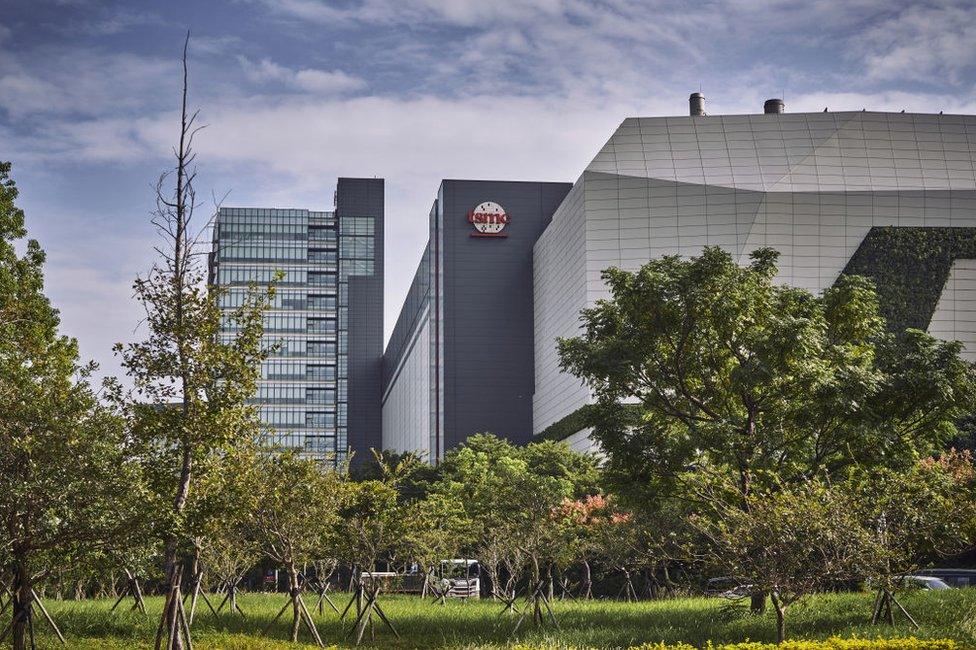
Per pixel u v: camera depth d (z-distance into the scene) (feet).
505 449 317.83
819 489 93.61
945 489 106.63
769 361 123.85
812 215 394.11
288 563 117.60
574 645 100.89
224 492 86.58
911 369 131.44
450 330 502.79
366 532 129.70
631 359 132.46
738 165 402.52
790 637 97.50
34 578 82.02
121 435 82.94
